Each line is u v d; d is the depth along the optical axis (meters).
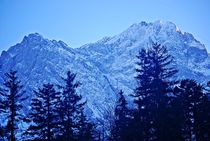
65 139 38.44
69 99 38.59
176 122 31.45
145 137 32.78
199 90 37.69
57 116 38.22
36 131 38.88
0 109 38.56
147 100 32.53
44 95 38.62
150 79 32.75
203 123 37.09
